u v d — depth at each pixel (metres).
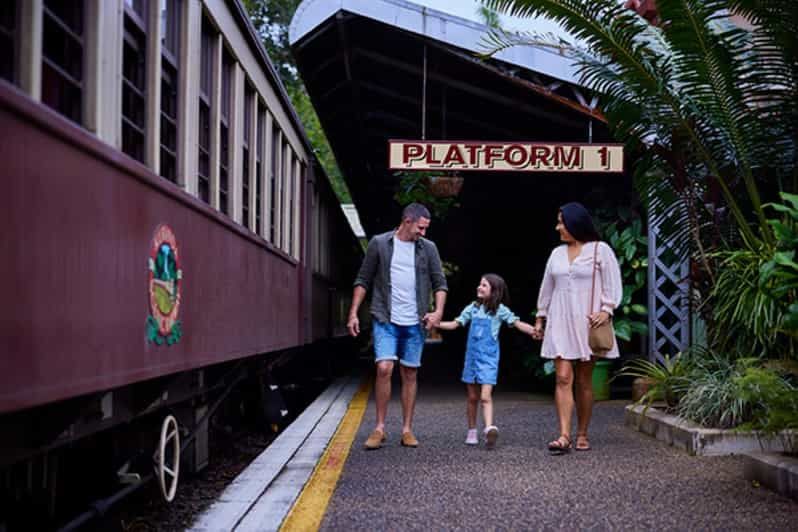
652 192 7.63
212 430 7.74
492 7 7.11
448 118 13.14
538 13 6.98
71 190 2.83
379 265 6.32
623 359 10.17
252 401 8.90
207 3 5.22
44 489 4.01
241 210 6.45
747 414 5.94
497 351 6.43
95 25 3.19
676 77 6.91
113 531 4.39
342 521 4.14
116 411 4.05
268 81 7.84
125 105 3.79
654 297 9.53
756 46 6.68
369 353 25.47
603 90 7.34
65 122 2.74
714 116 6.88
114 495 4.14
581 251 6.06
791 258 5.43
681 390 6.75
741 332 6.77
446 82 10.81
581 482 4.99
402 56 10.52
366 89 12.48
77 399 3.15
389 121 14.06
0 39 2.58
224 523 4.05
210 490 5.73
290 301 8.99
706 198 7.52
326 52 10.62
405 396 6.42
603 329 5.95
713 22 7.05
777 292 5.51
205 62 5.46
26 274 2.49
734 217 7.62
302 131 10.01
